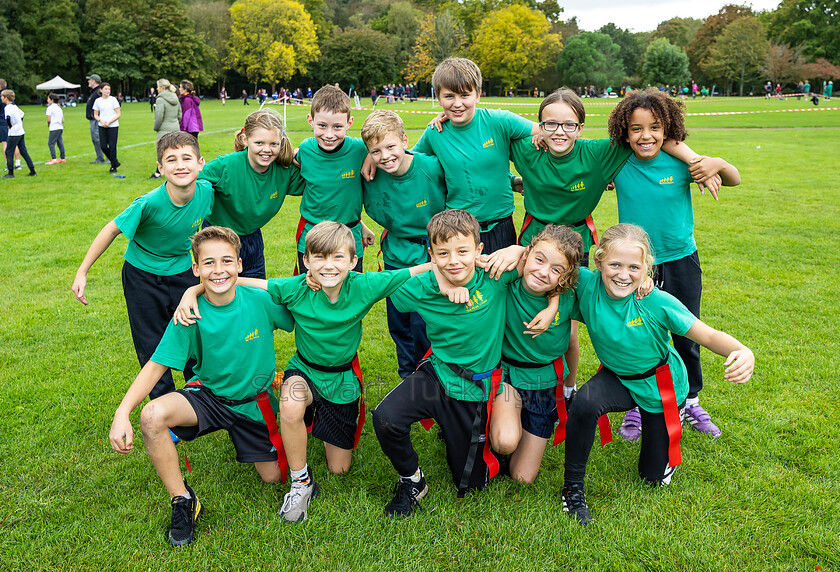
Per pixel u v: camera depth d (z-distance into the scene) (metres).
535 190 3.83
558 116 3.40
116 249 7.50
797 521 2.79
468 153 3.77
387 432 2.84
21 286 6.16
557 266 2.92
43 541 2.75
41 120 30.80
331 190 3.93
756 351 4.49
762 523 2.79
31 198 10.13
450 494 3.07
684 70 76.56
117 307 5.60
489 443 3.11
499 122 3.79
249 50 72.12
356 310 3.03
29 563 2.63
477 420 2.99
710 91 77.94
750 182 11.58
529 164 3.77
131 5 67.31
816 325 4.93
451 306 3.00
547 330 3.11
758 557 2.60
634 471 3.23
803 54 72.00
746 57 71.94
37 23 62.88
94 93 12.82
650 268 2.96
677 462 2.99
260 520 2.88
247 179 3.83
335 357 3.11
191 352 2.96
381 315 5.55
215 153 15.39
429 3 96.06
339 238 2.89
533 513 2.89
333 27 88.00
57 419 3.76
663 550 2.64
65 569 2.60
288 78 71.62
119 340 4.92
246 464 3.37
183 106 12.78
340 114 3.67
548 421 3.16
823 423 3.56
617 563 2.57
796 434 3.47
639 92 3.39
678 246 3.57
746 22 72.50
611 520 2.84
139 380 2.85
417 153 3.85
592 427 2.90
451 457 3.05
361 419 3.27
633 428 3.56
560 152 3.56
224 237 2.82
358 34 77.00
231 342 2.93
